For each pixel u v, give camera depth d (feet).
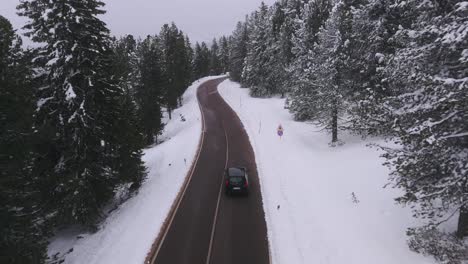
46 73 62.80
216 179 82.84
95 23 65.00
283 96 197.98
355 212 56.13
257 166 90.53
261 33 209.97
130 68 169.07
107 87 68.90
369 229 50.49
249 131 130.00
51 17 60.39
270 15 219.00
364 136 92.58
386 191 59.26
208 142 118.73
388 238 47.19
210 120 157.17
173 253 51.57
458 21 37.78
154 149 127.44
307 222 56.90
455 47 36.86
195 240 54.95
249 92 226.58
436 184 37.91
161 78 157.17
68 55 60.95
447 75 40.29
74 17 60.54
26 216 43.27
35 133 46.65
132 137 78.48
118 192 82.84
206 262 48.96
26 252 41.88
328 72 95.86
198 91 258.78
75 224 68.39
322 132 109.81
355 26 89.25
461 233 41.52
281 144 106.11
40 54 61.52
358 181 66.44
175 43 216.13
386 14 83.41
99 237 60.03
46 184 60.34
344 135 101.45
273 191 72.33
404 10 77.66
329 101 93.81
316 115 106.73
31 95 48.24
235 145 113.19
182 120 176.04
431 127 37.37
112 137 70.08
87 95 63.05
